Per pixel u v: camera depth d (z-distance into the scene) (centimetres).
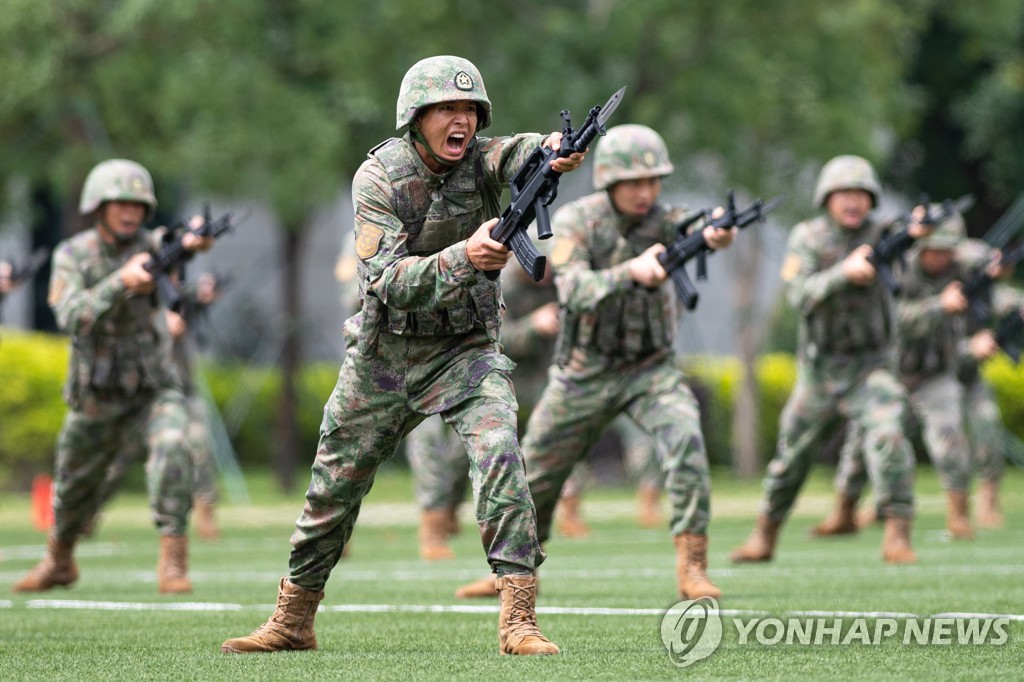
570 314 2909
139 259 3156
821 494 7469
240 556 4528
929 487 7744
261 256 10175
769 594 2936
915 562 3772
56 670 1994
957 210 3550
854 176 3712
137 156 7119
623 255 2909
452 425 2038
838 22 7138
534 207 1852
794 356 9469
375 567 3991
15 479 7931
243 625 2561
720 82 7075
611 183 2889
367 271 1975
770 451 9225
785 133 7512
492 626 2464
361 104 6825
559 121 7019
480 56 7038
